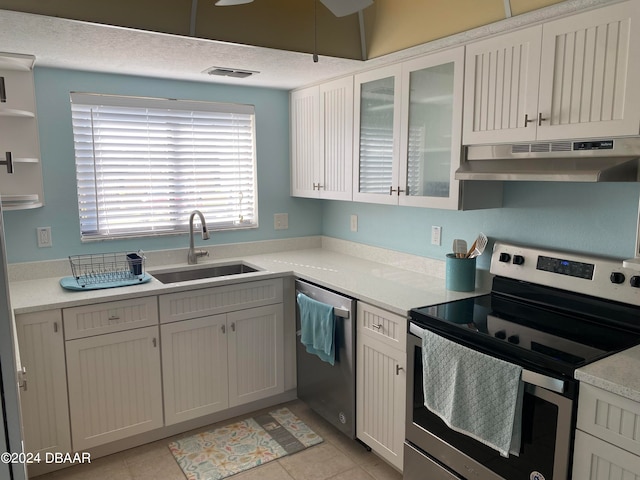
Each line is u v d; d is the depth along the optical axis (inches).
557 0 68.1
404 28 93.4
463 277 94.9
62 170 109.9
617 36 62.9
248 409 119.3
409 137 97.9
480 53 81.0
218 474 95.5
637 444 52.8
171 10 81.8
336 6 62.2
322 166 125.9
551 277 81.7
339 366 102.3
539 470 63.1
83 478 93.9
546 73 71.4
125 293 96.6
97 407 97.0
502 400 65.5
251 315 113.3
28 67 99.3
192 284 104.0
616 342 67.0
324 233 148.8
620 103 63.2
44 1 72.0
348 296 97.9
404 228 118.3
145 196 122.1
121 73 112.7
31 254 108.4
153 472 96.2
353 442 106.7
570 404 58.6
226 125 131.7
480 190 90.1
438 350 75.2
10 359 42.1
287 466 98.2
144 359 100.8
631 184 74.0
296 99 134.3
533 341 67.3
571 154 70.3
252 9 89.1
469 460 73.5
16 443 43.1
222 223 134.7
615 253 76.8
